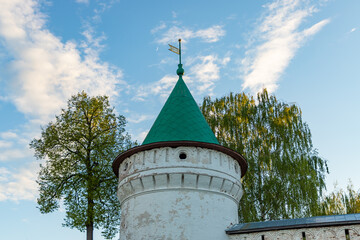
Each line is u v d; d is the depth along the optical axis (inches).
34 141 1077.8
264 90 1325.0
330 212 1192.2
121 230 787.4
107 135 1128.2
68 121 1095.6
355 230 645.9
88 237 1010.7
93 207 1037.8
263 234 714.2
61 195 1050.7
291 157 1167.6
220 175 775.1
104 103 1173.7
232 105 1327.5
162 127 837.2
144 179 762.2
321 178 1185.4
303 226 680.4
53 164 1056.8
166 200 740.0
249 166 1172.5
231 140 1245.7
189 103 890.1
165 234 711.1
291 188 1115.9
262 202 1138.7
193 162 764.6
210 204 752.3
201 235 716.7
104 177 1085.8
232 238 738.2
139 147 794.2
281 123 1227.2
